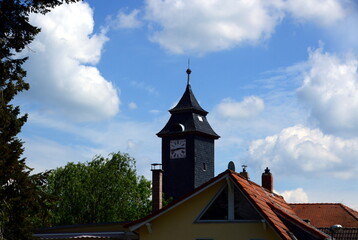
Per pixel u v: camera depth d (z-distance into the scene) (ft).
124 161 236.84
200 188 87.61
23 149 82.23
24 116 83.30
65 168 230.07
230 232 86.99
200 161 368.48
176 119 376.07
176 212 90.02
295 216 99.14
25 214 81.76
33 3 65.10
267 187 130.82
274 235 84.84
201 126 375.04
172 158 369.30
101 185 223.71
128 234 102.01
